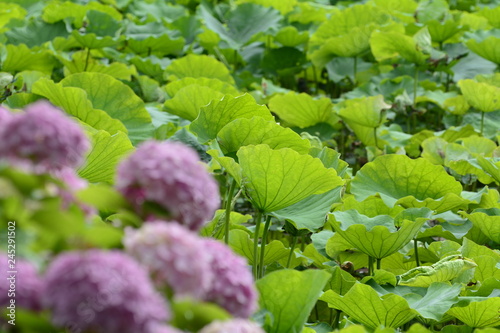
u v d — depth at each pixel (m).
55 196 3.07
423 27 7.73
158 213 3.11
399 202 5.03
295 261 5.02
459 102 7.63
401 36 7.70
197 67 7.65
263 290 3.69
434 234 5.04
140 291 2.90
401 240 4.65
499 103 6.93
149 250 2.99
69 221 3.02
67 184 3.11
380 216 4.77
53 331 2.95
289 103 7.12
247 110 4.88
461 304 4.30
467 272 4.63
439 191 5.21
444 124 7.90
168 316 3.01
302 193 4.43
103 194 3.12
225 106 4.86
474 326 4.39
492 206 5.29
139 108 5.68
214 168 4.91
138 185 3.12
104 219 4.66
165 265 2.99
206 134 4.89
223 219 4.72
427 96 7.88
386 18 8.80
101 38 7.48
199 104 5.68
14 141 2.98
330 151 5.08
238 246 4.79
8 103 5.46
